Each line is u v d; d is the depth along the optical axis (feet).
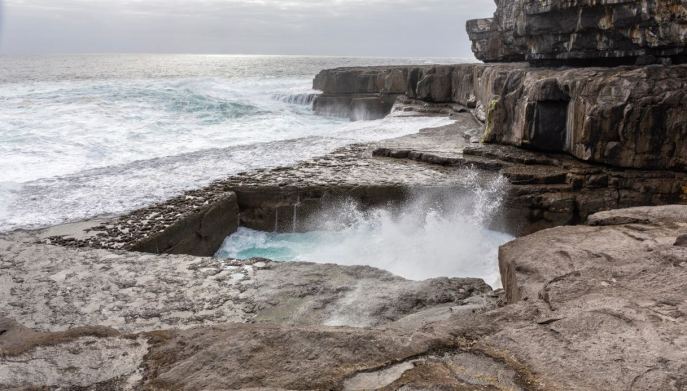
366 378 8.68
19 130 57.11
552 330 9.72
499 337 9.65
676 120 37.27
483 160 43.80
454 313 15.78
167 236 29.30
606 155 39.58
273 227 37.78
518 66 65.57
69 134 57.21
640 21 42.88
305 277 21.16
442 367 8.89
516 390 8.14
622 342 9.16
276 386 8.54
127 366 9.93
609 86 39.06
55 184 38.47
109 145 53.83
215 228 34.32
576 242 14.71
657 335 9.27
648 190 37.06
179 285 20.68
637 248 13.66
